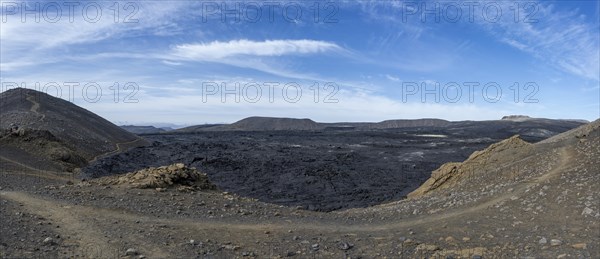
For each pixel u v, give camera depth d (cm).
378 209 2023
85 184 1930
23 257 973
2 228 1168
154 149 7912
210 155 7244
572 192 1416
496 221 1339
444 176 2969
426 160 6769
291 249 1183
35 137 4366
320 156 7262
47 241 1100
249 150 8181
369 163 6412
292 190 4531
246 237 1297
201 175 2133
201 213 1566
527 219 1291
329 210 3519
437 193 2458
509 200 1547
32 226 1234
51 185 2034
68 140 6284
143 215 1477
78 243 1137
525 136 12344
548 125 16775
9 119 6606
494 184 2122
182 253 1109
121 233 1248
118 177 2036
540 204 1398
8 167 3231
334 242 1254
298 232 1374
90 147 6550
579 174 1664
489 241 1151
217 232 1332
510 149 2883
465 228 1314
